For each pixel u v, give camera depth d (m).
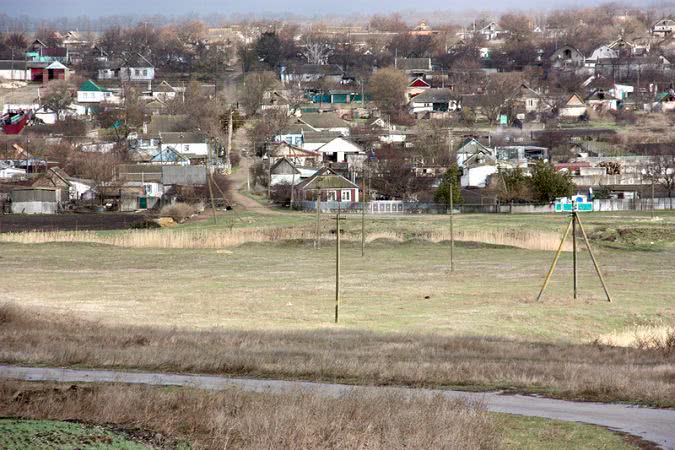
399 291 105.31
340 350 62.12
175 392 43.06
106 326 76.31
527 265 131.50
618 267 129.62
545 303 96.38
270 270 125.31
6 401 40.59
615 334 77.50
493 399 44.84
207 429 36.94
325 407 38.72
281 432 35.56
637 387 46.84
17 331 69.06
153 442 35.06
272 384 47.97
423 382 49.25
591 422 39.88
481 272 123.38
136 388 43.72
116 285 110.06
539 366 54.81
